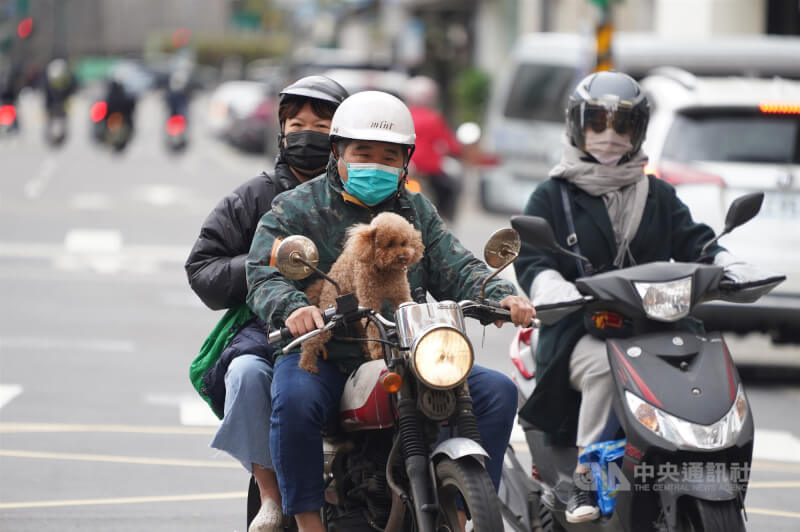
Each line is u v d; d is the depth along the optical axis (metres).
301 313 6.93
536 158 29.33
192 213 34.59
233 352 8.03
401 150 7.45
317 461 7.30
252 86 75.50
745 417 7.36
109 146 55.41
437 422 7.02
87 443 12.63
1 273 23.81
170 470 11.74
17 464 11.79
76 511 10.32
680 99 15.84
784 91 15.87
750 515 10.84
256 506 8.36
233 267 8.18
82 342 17.92
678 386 7.40
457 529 6.91
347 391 7.32
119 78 55.41
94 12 168.12
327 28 103.50
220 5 177.12
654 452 7.28
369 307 7.03
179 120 58.75
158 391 15.05
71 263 25.25
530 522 8.66
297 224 7.59
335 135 7.43
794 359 18.11
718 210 15.14
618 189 8.80
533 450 8.93
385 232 6.88
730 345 19.14
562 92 28.83
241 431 7.62
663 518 7.50
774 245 15.17
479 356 17.38
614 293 7.67
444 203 28.81
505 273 20.17
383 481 7.40
